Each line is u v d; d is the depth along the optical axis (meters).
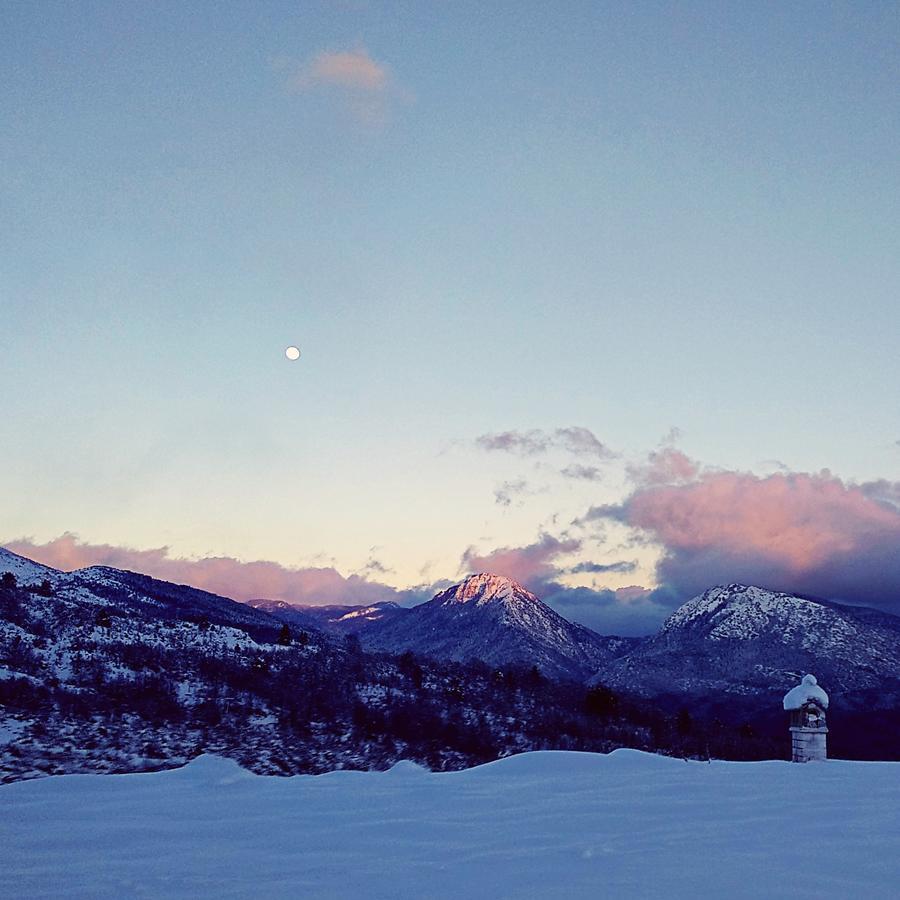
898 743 103.38
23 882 10.44
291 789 18.09
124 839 13.08
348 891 9.73
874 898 8.80
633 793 17.44
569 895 9.17
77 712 61.00
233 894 9.70
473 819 14.54
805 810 14.66
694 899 8.84
